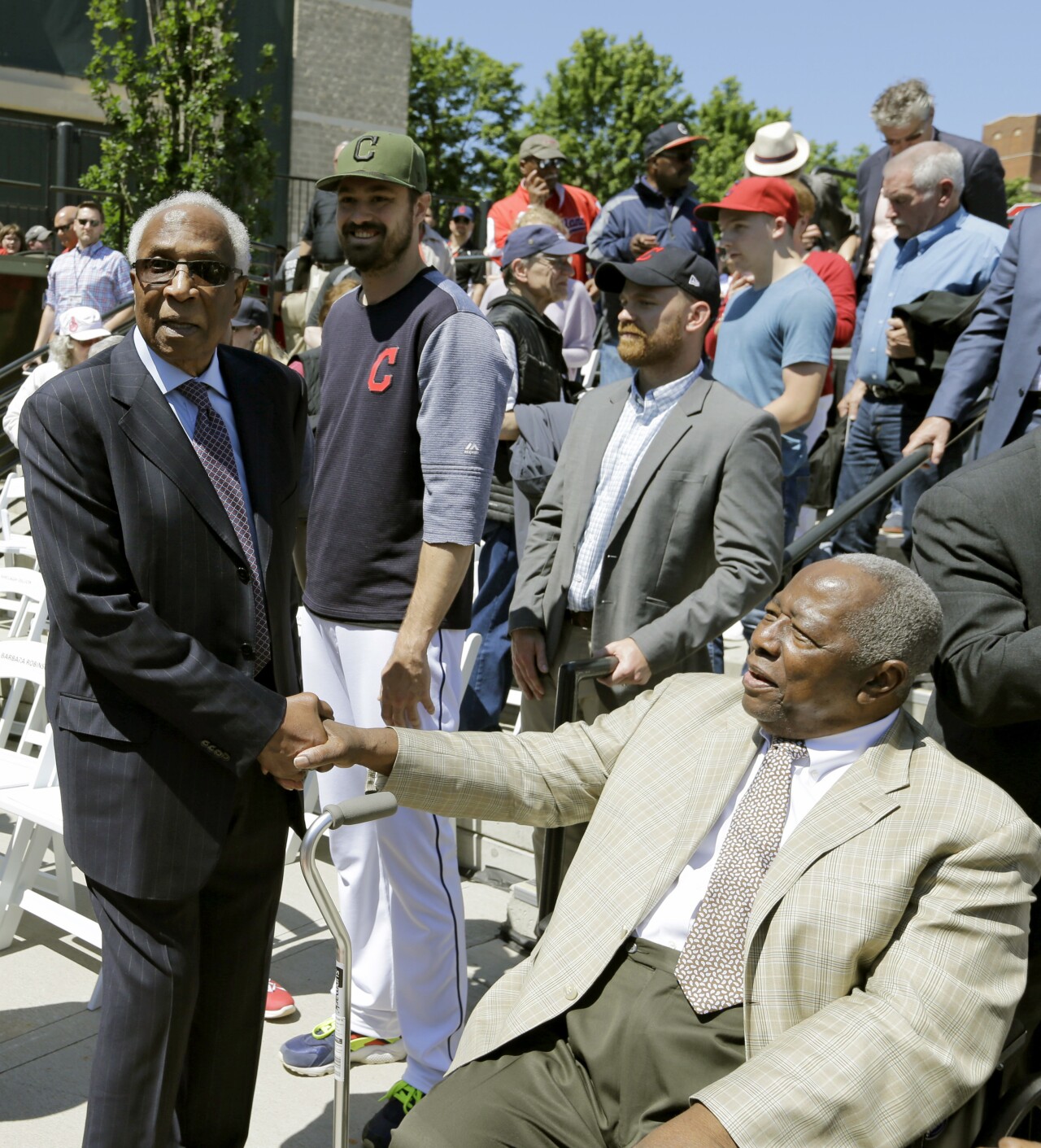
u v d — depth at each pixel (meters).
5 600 5.86
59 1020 3.38
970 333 4.07
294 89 18.09
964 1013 1.84
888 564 2.10
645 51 34.75
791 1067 1.78
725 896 2.09
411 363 2.84
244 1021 2.48
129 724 2.18
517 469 3.85
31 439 2.13
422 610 2.78
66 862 4.00
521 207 8.19
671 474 3.02
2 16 15.31
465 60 32.81
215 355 2.38
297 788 2.25
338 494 2.94
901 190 4.63
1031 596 2.35
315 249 7.87
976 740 2.45
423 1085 2.89
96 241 9.69
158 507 2.15
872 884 1.93
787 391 4.07
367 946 3.21
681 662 3.20
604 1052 2.09
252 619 2.28
